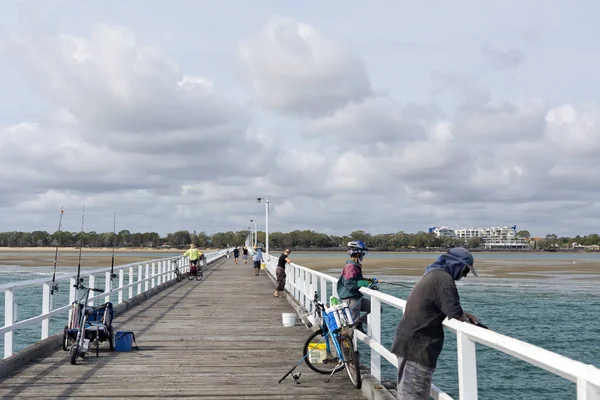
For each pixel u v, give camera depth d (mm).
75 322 8883
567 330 23891
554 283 49094
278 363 8508
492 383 15203
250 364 8430
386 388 6332
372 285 7984
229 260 59625
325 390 6898
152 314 14469
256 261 32531
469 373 3996
